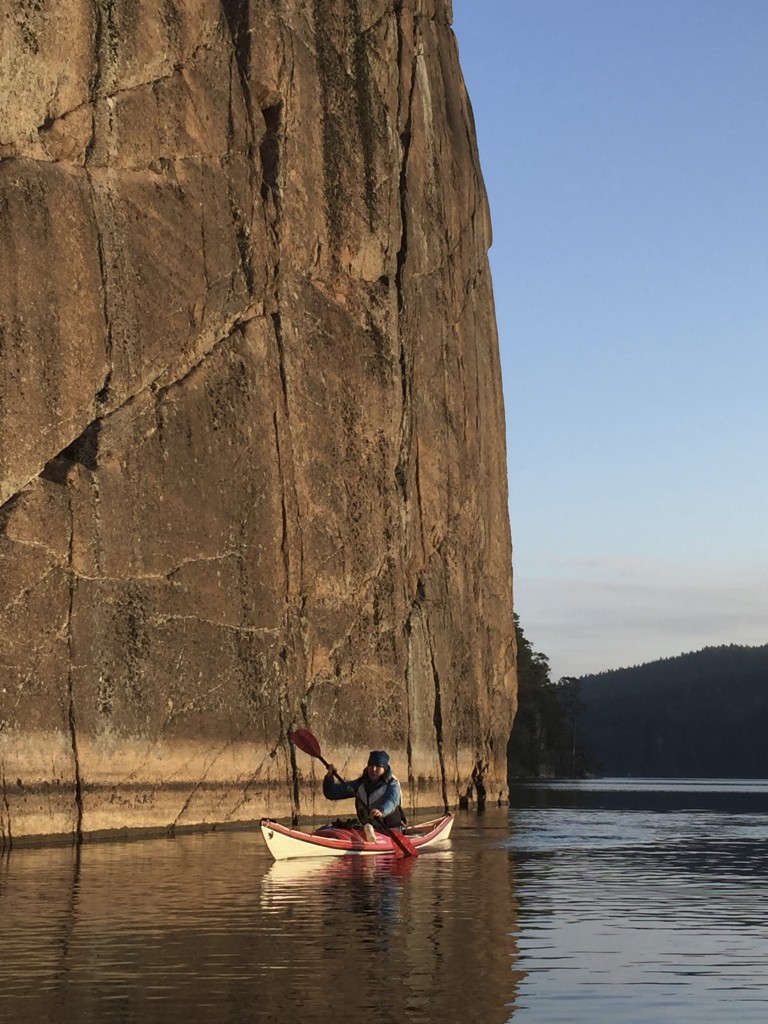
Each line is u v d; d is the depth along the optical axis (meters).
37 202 19.62
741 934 10.47
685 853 19.52
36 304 19.36
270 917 11.01
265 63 25.72
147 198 21.97
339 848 17.00
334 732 26.19
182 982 8.16
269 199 25.80
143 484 20.94
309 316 26.73
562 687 129.50
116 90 21.56
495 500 38.56
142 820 20.25
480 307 38.19
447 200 35.12
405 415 30.84
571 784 88.69
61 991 7.87
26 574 18.53
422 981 8.29
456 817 30.05
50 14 20.20
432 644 31.69
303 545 25.59
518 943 9.85
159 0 22.67
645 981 8.41
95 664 19.56
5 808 17.81
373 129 30.14
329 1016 7.31
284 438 25.20
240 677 22.98
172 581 21.41
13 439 18.77
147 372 21.56
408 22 32.84
